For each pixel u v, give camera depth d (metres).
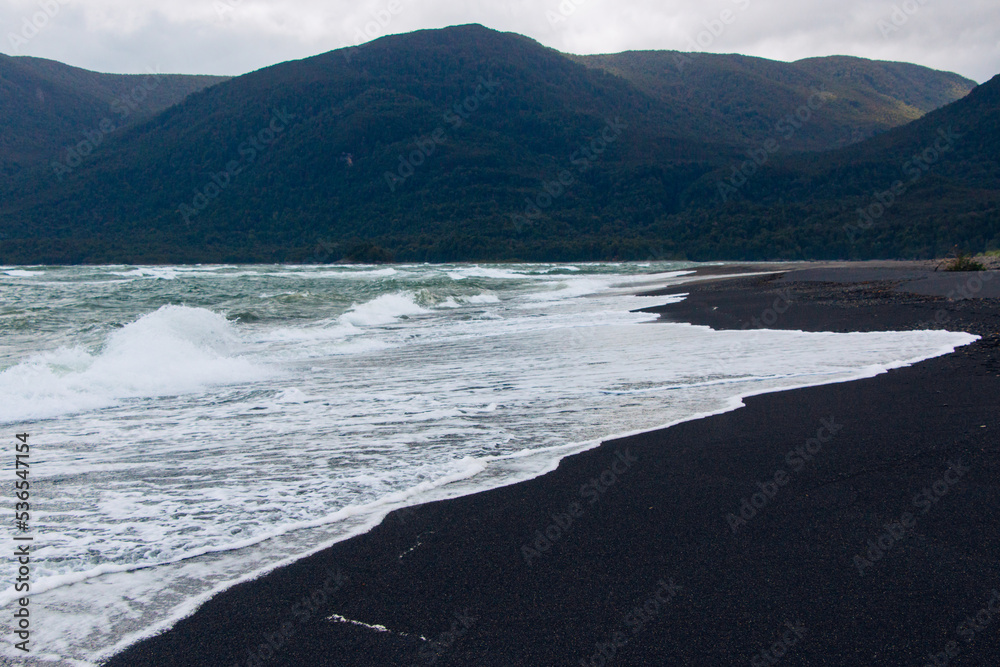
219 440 5.32
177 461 4.75
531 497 3.89
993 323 10.20
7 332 12.55
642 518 3.54
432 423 5.78
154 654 2.43
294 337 12.23
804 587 2.79
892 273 27.72
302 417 6.10
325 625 2.60
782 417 5.45
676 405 6.12
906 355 8.00
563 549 3.21
